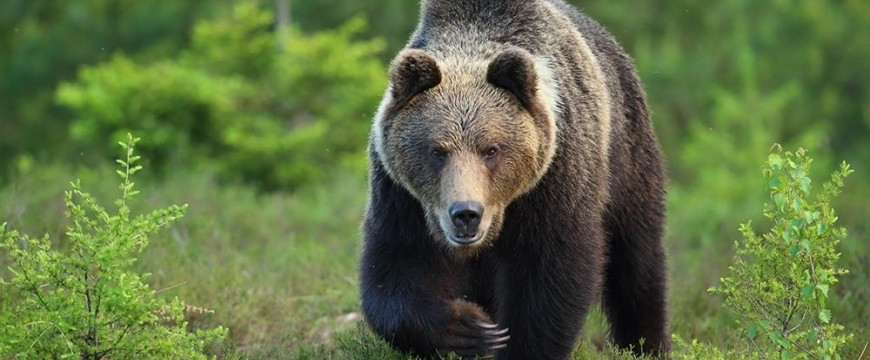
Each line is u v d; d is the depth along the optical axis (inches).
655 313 490.6
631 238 479.2
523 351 407.8
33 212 635.5
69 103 973.8
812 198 703.1
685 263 642.8
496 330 398.3
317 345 481.1
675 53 1268.5
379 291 401.1
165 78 964.6
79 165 832.3
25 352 352.8
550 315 402.0
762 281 384.2
